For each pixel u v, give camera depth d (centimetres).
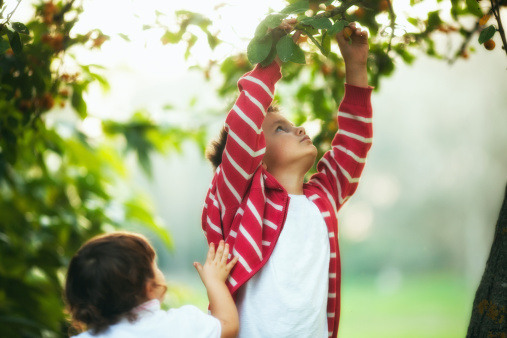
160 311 187
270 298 191
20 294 389
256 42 192
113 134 435
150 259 192
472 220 2416
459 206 2880
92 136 432
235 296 196
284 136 212
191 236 3047
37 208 447
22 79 248
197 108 444
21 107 265
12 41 205
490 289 203
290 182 210
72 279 186
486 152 2156
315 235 199
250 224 195
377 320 2006
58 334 397
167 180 2997
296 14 190
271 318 189
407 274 3177
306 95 345
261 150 200
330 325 200
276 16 189
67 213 454
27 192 441
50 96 264
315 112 327
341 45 221
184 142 472
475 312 206
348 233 3338
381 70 286
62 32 260
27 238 428
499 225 205
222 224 204
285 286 191
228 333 183
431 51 280
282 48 188
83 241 442
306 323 188
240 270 192
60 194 461
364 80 220
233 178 199
